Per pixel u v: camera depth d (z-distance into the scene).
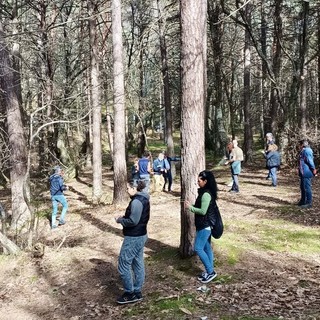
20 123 11.30
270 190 14.55
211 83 27.89
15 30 12.78
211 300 5.77
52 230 10.87
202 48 6.67
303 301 5.64
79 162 23.17
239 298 5.80
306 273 6.81
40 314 6.29
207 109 31.77
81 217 12.14
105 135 40.41
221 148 26.70
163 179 15.65
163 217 11.03
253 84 35.19
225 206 12.21
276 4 20.58
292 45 25.72
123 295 6.15
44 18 15.76
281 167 20.12
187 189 6.86
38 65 17.59
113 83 12.90
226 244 7.74
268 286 6.24
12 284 7.34
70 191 18.31
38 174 18.70
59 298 6.69
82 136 31.36
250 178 17.80
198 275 6.67
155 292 6.29
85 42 19.86
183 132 6.80
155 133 50.94
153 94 27.56
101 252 8.48
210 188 6.15
